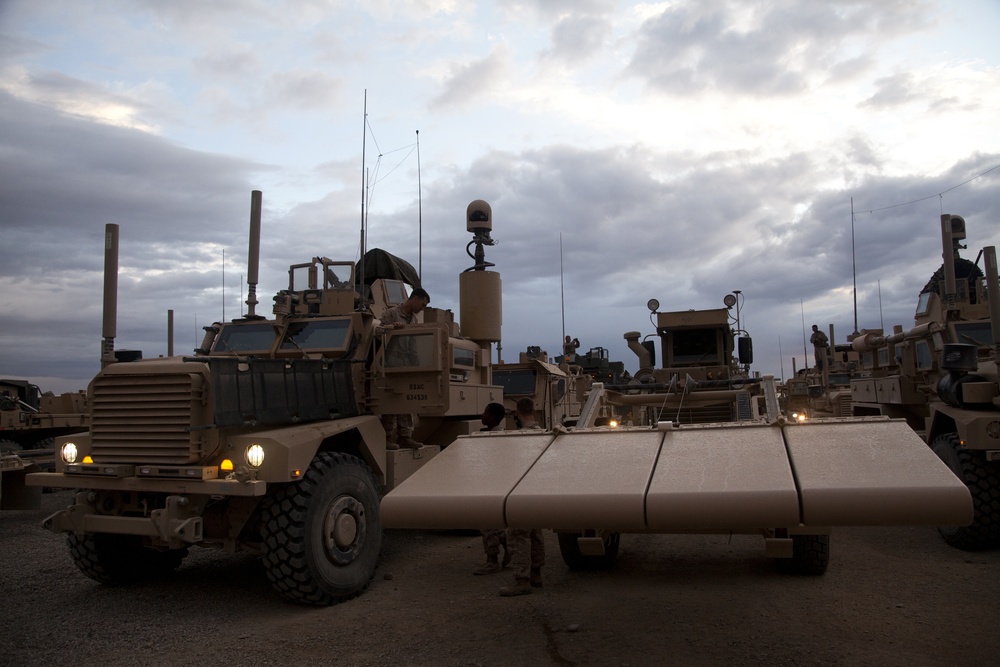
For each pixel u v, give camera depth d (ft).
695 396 29.40
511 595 19.97
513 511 12.97
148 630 17.76
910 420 34.32
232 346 26.30
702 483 12.50
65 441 20.71
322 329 25.77
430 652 15.74
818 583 20.44
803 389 57.98
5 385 46.50
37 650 16.38
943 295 32.14
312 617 18.70
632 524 12.28
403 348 25.63
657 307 47.91
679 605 18.57
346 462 21.15
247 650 16.17
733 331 47.65
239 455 19.01
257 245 26.55
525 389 41.47
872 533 27.84
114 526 19.49
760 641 15.69
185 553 24.06
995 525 23.40
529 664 14.83
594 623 17.33
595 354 73.56
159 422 19.17
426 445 26.94
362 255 29.35
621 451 14.82
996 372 24.72
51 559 26.48
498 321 33.91
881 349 37.58
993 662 14.17
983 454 23.93
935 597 18.81
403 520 13.52
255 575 23.61
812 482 11.86
